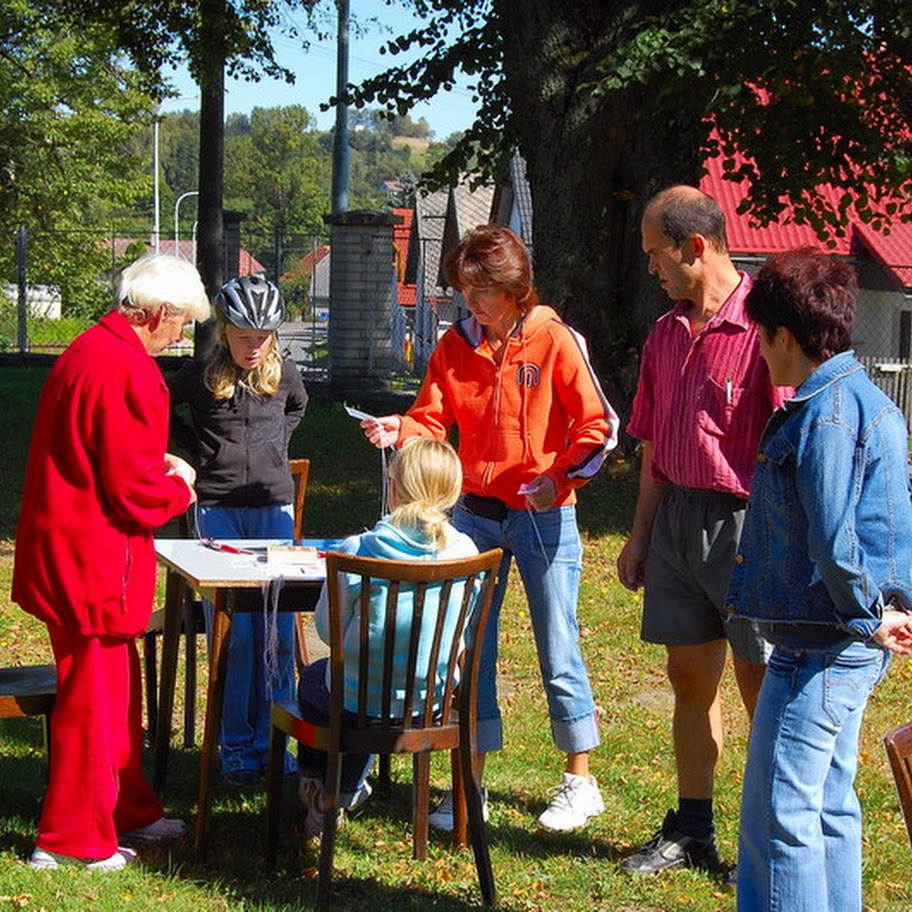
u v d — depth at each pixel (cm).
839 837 368
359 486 1371
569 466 491
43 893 429
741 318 443
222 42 2061
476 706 461
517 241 494
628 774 596
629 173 1398
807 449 350
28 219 3988
